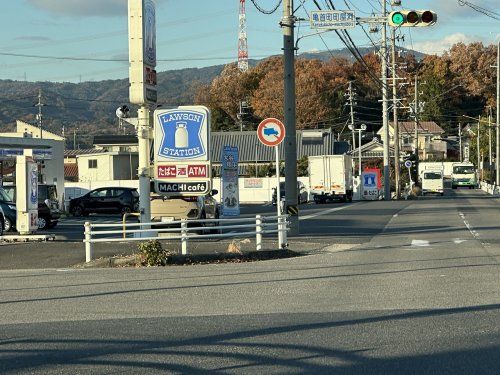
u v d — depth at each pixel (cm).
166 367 783
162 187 2322
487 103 11381
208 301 1238
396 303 1166
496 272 1516
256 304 1195
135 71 2166
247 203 6638
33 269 1827
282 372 754
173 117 2319
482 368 757
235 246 1988
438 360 791
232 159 3231
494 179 9506
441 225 2969
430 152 11688
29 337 959
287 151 2553
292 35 2538
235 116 10581
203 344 895
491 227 2819
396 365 773
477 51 11562
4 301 1283
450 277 1451
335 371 753
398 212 3959
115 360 820
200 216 2467
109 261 1848
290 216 2545
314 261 1842
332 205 5109
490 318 1022
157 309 1168
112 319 1085
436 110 11494
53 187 3247
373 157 8794
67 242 2280
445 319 1020
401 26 2128
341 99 10169
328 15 2405
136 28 2164
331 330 962
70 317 1111
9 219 2709
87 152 8794
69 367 792
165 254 1852
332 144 8531
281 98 9675
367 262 1762
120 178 7950
